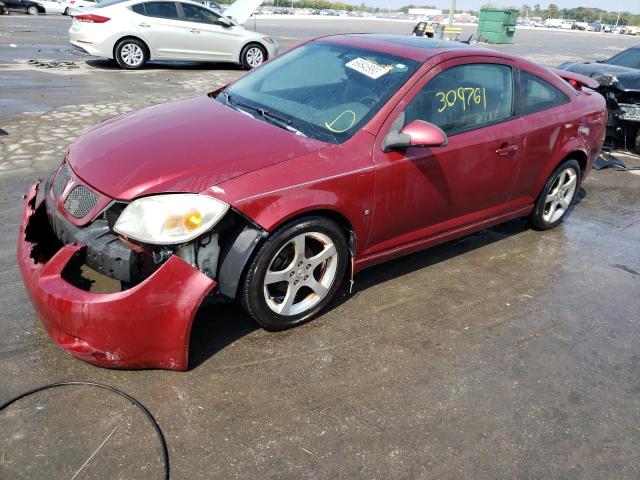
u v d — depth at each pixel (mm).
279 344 3066
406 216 3492
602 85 7051
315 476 2277
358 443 2459
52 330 2574
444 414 2670
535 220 4770
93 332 2488
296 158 2936
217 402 2609
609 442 2592
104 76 10445
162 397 2604
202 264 2736
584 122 4629
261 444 2404
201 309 3303
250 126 3227
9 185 4914
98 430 2391
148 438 2375
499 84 3955
